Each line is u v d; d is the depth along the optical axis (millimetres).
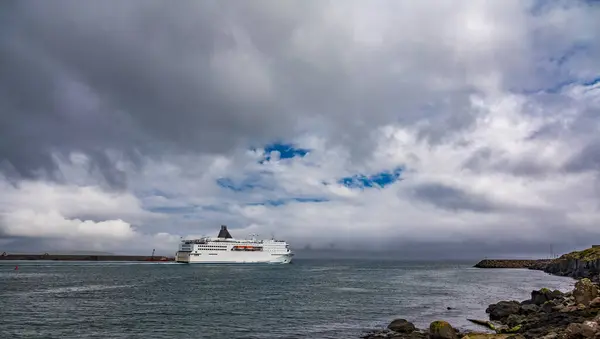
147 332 45562
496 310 52906
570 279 136375
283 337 43281
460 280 132250
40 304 67312
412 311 61188
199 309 62469
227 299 76000
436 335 36875
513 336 34062
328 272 190875
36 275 150625
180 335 44219
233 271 187375
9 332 44969
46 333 44719
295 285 109000
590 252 155375
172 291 90875
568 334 30656
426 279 138250
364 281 126812
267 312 59812
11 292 86500
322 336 43625
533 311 48906
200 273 168875
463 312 59969
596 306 43594
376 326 49250
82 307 64062
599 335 29578
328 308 64125
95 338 42406
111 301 72000
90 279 129500
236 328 47969
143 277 141000
